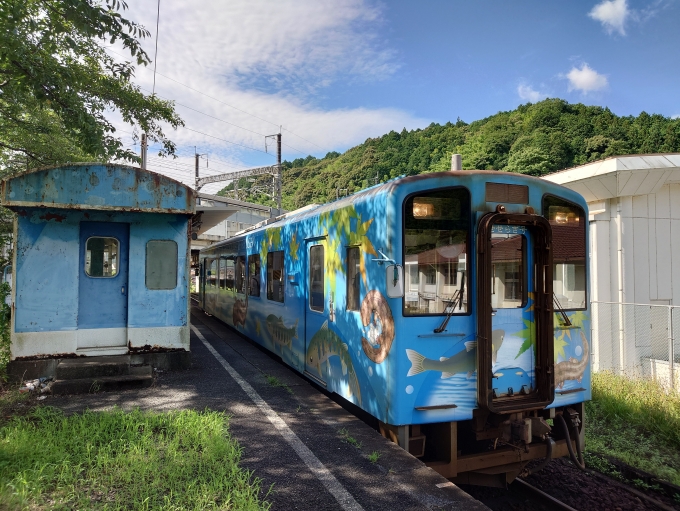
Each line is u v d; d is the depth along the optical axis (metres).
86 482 3.68
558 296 5.17
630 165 8.90
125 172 7.07
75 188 6.84
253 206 25.83
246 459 4.29
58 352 7.00
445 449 4.61
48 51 6.79
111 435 4.59
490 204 4.76
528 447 4.90
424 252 4.58
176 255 7.69
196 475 3.84
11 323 6.81
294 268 7.51
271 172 31.72
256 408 5.76
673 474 5.46
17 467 3.79
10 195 6.57
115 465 3.97
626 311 9.45
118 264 7.50
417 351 4.47
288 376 7.38
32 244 6.93
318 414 5.58
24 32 6.26
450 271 4.65
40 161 9.97
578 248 5.34
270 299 8.98
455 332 4.59
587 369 5.32
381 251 4.68
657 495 5.29
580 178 9.73
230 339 11.20
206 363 8.27
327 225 6.11
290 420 5.36
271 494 3.64
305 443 4.68
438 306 4.60
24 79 6.36
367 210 5.00
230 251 13.02
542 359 4.76
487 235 4.51
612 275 9.70
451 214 4.69
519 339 4.81
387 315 4.55
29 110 9.09
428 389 4.50
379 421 5.15
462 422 5.03
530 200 4.95
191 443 4.50
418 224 4.58
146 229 7.52
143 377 6.63
